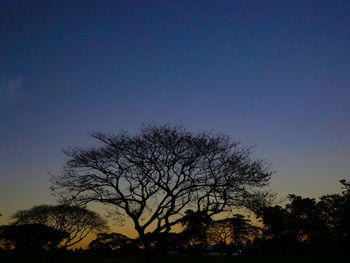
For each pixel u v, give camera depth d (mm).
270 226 71375
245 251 73500
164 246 33500
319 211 70562
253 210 32125
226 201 32219
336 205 66500
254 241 73312
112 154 33250
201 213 32344
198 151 32812
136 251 56344
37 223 66875
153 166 32969
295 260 46125
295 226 70625
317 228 69688
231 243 68812
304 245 71750
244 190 32375
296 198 73312
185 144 33469
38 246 67250
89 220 64750
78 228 65375
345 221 64500
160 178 33156
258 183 32438
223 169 32719
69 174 33625
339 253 62562
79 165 33469
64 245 65500
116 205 33625
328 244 68000
